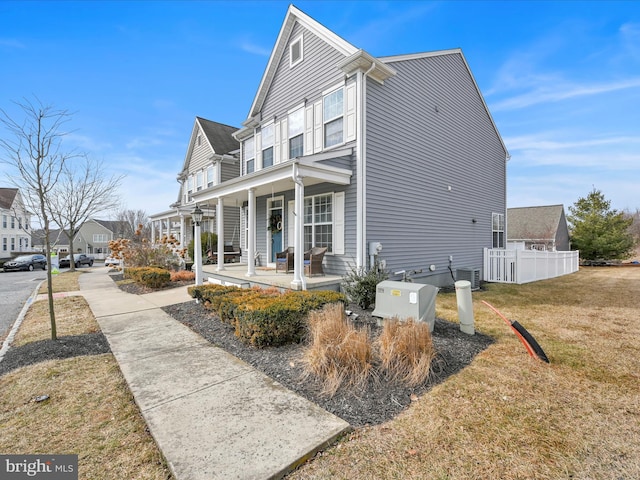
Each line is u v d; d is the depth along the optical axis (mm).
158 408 2652
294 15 9320
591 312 6410
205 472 1904
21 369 3553
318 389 2992
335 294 5277
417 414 2615
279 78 10188
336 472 1974
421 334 3492
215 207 14672
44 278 14469
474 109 11812
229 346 4246
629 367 3568
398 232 8398
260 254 11227
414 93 8984
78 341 4469
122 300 7684
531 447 2219
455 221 10719
